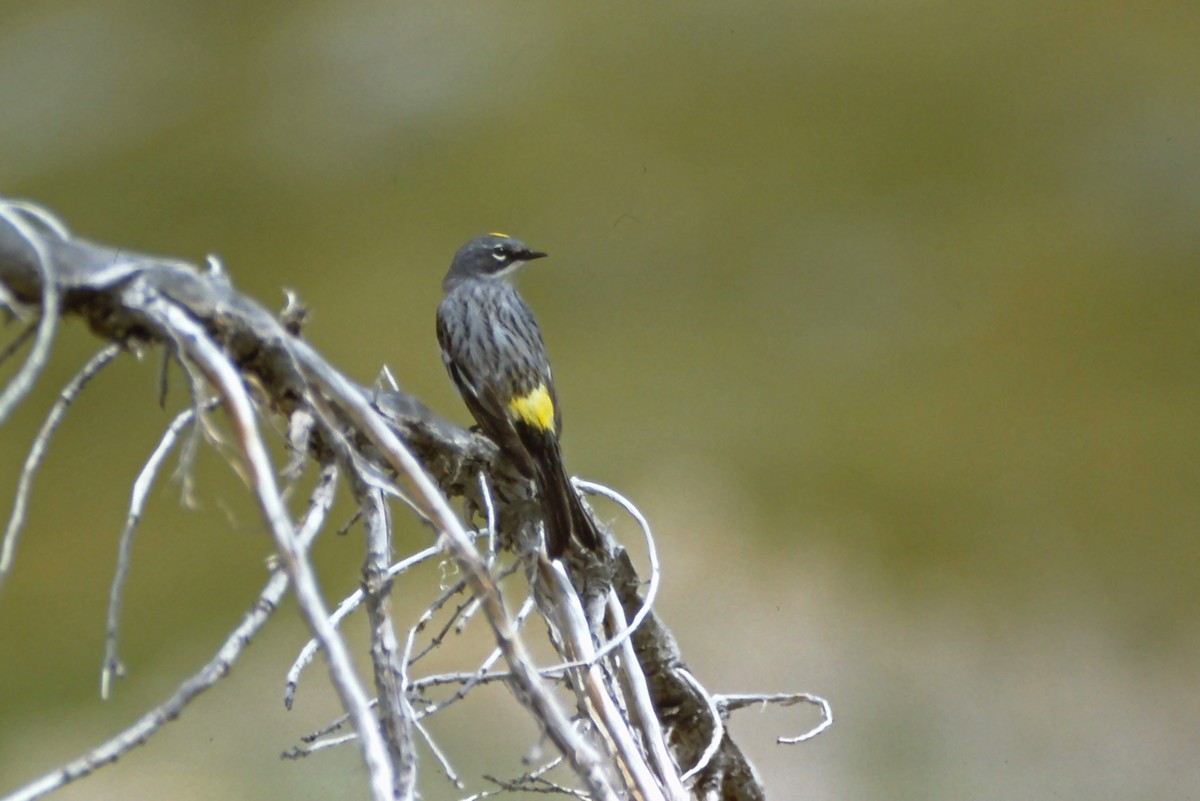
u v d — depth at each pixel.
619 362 16.44
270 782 11.34
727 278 17.62
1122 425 14.80
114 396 15.95
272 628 13.07
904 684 12.44
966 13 21.58
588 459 14.88
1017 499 14.24
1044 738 11.96
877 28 21.73
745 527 13.88
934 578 13.61
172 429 3.31
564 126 20.50
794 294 17.34
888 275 17.34
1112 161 18.50
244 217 19.62
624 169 19.47
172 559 14.23
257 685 12.50
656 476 14.65
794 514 14.20
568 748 3.36
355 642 12.26
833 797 11.43
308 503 3.35
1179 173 18.03
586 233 18.53
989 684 12.62
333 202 19.62
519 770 10.53
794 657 12.69
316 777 11.34
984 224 17.92
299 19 23.50
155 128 21.59
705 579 13.46
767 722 12.20
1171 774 11.66
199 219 19.61
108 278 3.07
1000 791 11.37
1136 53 20.00
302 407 3.30
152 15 24.16
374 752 2.78
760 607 13.19
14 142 21.42
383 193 19.72
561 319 17.20
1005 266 17.41
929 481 14.14
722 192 18.86
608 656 4.39
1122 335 16.14
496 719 11.25
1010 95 19.66
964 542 13.83
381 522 3.40
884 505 14.13
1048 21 21.25
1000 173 18.47
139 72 22.92
